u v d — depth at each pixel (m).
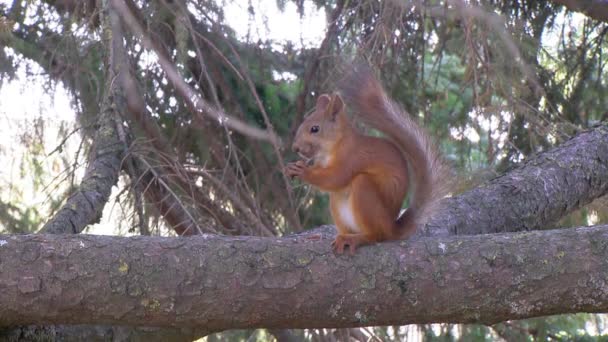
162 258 6.31
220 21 11.70
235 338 12.86
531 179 9.57
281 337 12.24
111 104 10.42
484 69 10.70
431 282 6.23
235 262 6.31
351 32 11.30
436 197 7.48
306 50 12.34
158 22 11.20
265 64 12.37
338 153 7.58
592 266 6.02
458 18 10.63
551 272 6.07
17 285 6.21
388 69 11.77
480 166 11.66
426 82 12.07
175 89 11.79
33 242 6.34
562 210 9.69
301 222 13.23
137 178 10.41
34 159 11.88
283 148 13.02
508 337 13.34
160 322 6.41
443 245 6.34
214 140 12.55
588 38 13.08
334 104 8.06
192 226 10.45
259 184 13.00
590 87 12.88
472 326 12.63
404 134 7.54
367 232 7.28
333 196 7.73
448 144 13.31
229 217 12.10
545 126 10.96
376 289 6.27
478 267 6.19
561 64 12.95
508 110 10.42
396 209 7.45
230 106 12.64
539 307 6.12
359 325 6.43
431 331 12.69
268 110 13.28
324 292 6.29
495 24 9.63
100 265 6.27
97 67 11.74
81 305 6.28
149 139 11.13
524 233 6.34
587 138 10.34
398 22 10.86
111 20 9.90
